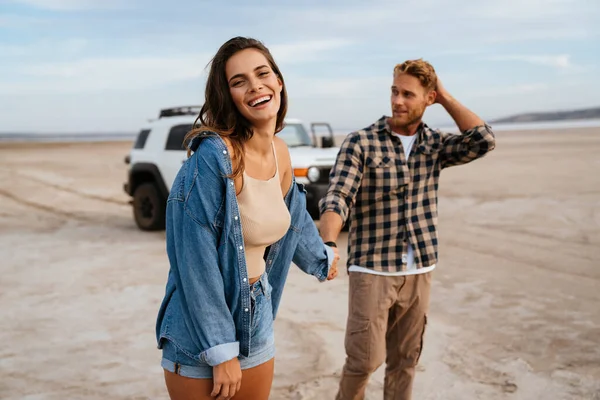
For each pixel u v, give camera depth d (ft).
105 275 24.81
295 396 13.56
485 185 50.67
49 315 19.57
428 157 10.85
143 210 35.99
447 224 34.17
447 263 25.11
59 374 14.94
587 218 33.94
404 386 11.19
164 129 35.47
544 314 18.37
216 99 7.30
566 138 136.36
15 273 25.36
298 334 17.42
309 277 23.90
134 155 36.78
